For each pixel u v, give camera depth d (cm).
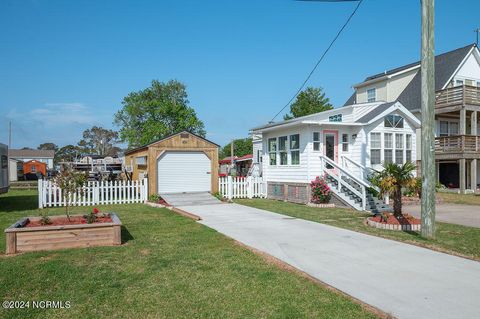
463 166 2277
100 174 2481
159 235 905
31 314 439
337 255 715
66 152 8419
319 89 4669
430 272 606
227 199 1836
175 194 1819
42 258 683
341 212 1370
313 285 537
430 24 884
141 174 2003
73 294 503
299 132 1775
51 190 1589
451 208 1574
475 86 2452
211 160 1911
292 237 886
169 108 4956
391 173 1067
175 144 1845
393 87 2795
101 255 705
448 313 443
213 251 739
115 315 438
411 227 986
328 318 427
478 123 2767
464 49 2670
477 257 700
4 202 1791
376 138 1864
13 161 4944
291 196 1800
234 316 435
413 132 1970
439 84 2578
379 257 701
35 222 856
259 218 1205
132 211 1402
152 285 538
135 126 5184
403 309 454
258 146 3150
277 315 435
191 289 521
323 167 1705
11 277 569
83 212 1366
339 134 1828
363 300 484
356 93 3123
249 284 541
